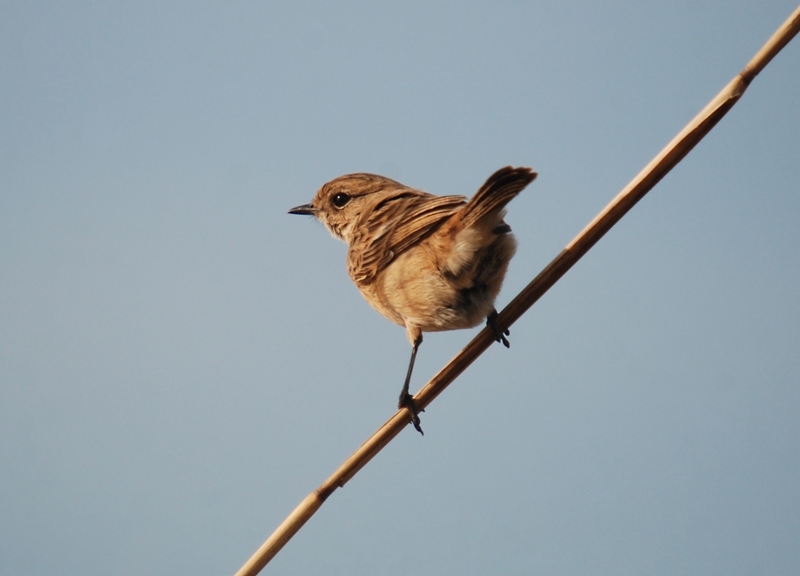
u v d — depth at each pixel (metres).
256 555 9.15
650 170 8.48
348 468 9.50
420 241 11.02
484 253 10.27
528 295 9.58
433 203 11.26
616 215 8.92
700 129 8.07
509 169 9.30
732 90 7.74
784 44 7.55
